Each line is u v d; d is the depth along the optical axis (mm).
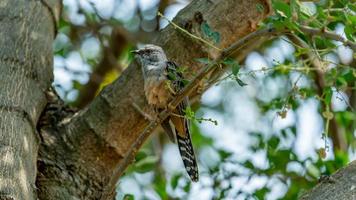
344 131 14453
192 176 10469
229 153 13852
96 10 16062
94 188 10219
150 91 10180
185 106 10180
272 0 8938
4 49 10516
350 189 7930
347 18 8820
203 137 16359
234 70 8641
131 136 10500
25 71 10422
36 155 9766
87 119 10508
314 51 9219
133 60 10578
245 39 8578
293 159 13359
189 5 10547
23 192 8398
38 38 11023
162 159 15695
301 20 9062
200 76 8617
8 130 9211
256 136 14305
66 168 10164
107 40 16969
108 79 16375
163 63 10211
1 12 11117
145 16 16750
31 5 11375
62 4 12227
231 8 10344
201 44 10242
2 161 8609
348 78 10477
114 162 10508
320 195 7961
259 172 13227
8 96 9797
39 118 10656
